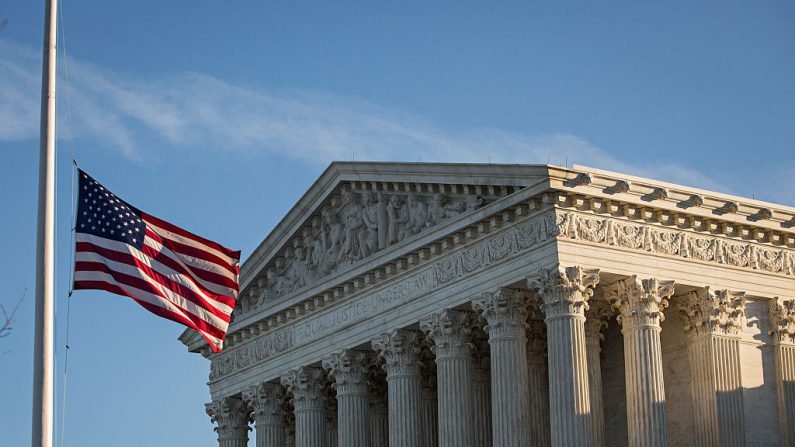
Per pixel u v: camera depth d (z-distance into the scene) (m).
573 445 68.94
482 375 83.12
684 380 76.88
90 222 51.59
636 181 71.62
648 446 70.50
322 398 91.88
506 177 73.06
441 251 78.19
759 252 77.38
